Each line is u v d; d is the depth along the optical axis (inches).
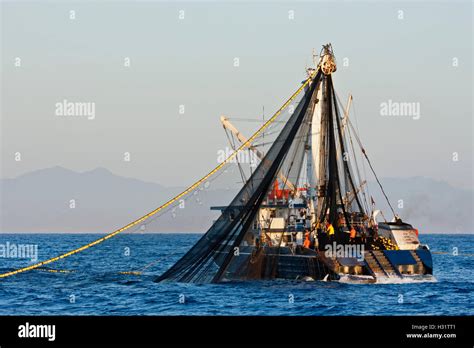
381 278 5285.4
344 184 5871.1
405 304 4466.0
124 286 5472.4
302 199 5797.2
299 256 5393.7
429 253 5546.3
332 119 5526.6
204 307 4407.0
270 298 4680.1
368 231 5836.6
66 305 4584.2
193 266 5482.3
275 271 5546.3
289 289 5049.2
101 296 4945.9
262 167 5280.5
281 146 5270.7
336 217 5492.1
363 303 4488.2
